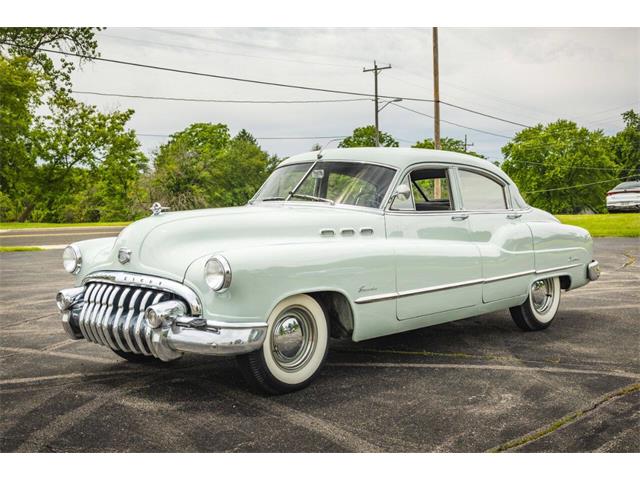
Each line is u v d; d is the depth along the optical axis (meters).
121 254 4.04
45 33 33.00
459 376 4.40
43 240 22.62
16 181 41.03
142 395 3.95
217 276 3.52
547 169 63.94
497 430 3.35
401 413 3.61
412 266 4.62
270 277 3.71
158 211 4.32
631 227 20.80
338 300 4.32
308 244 4.07
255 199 5.33
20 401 3.83
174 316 3.63
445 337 5.70
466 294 5.08
